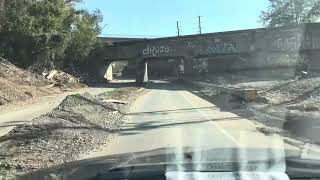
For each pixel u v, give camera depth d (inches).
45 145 604.4
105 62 3698.3
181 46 3595.0
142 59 3646.7
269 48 3385.8
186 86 3112.7
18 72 2146.9
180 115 1091.9
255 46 3430.1
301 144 565.3
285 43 3329.2
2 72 1988.2
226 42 3494.1
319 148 520.4
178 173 129.9
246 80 2883.9
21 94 1680.6
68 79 2758.4
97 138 690.8
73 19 3257.9
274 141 593.0
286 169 136.3
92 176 139.1
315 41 3284.9
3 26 2511.1
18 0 2591.0
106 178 133.6
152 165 143.8
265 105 1288.1
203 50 3545.8
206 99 1772.9
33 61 2573.8
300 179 129.3
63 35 2746.1
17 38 2502.5
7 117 1073.5
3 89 1631.4
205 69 3708.2
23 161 500.4
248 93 1432.1
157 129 812.6
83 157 528.1
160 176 129.4
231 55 3489.2
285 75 3053.6
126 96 1902.1
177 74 4670.3
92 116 1036.5
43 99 1692.9
